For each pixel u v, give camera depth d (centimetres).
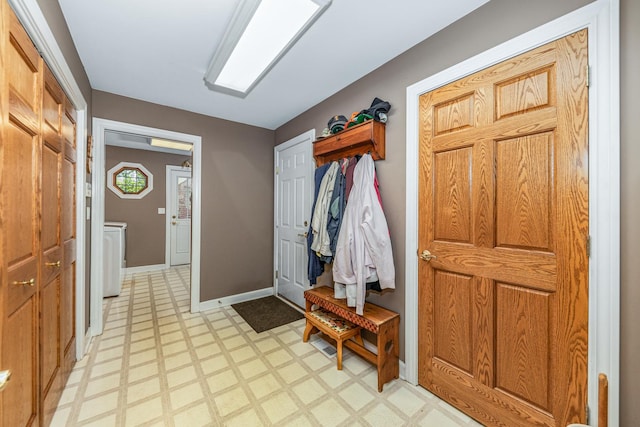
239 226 317
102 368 179
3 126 87
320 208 222
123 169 438
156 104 263
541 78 119
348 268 182
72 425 132
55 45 126
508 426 128
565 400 112
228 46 164
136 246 449
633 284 98
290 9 135
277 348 210
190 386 163
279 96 248
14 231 97
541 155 119
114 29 157
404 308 175
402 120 178
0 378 75
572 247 110
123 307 291
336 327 195
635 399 98
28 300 109
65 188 159
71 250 174
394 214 183
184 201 504
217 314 276
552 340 116
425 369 164
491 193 135
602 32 103
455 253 150
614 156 101
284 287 323
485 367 137
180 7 140
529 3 122
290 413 143
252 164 328
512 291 129
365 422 138
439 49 157
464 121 146
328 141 221
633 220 98
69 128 167
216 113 290
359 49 176
